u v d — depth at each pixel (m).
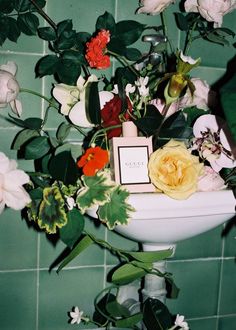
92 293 1.19
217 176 0.89
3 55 1.05
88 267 1.18
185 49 1.13
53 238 1.14
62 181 0.85
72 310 1.18
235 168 0.92
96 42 0.91
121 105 0.88
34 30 1.04
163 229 0.86
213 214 0.85
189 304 1.26
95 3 1.09
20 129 1.08
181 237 0.91
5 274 1.12
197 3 1.03
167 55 1.12
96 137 0.92
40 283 1.15
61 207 0.84
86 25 1.09
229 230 1.26
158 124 0.87
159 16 1.13
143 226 0.85
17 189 0.83
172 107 0.93
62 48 1.02
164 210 0.81
